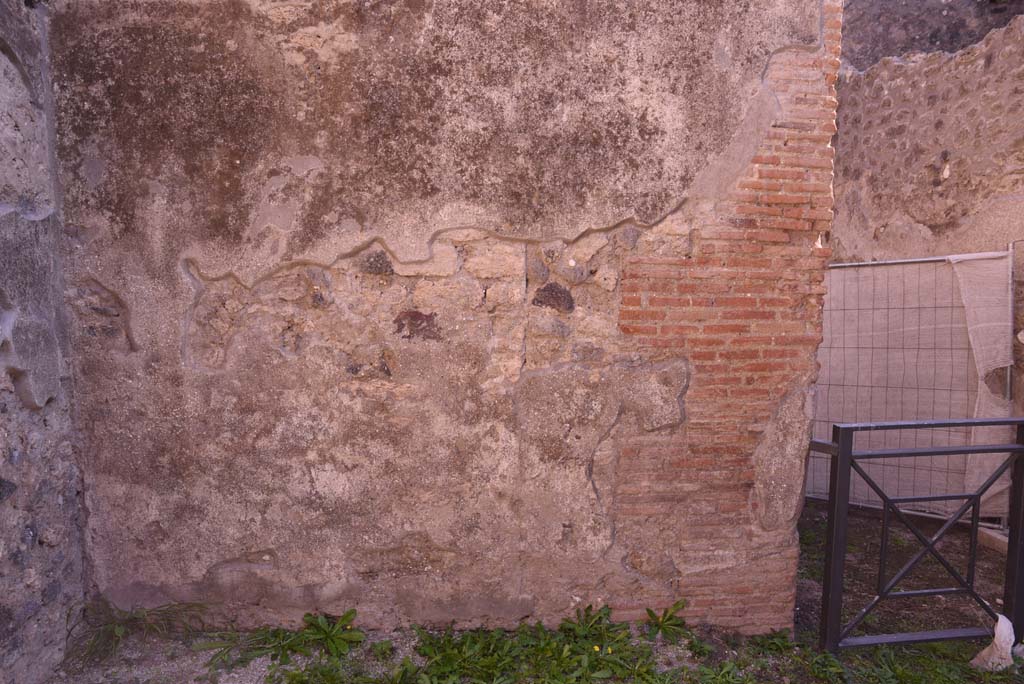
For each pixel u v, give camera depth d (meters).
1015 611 3.09
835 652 3.02
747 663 2.94
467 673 2.80
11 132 2.53
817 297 3.04
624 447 3.04
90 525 2.97
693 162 2.95
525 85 2.90
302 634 2.97
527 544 3.07
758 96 2.94
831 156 2.97
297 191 2.88
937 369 4.87
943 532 3.06
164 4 2.81
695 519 3.09
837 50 2.94
